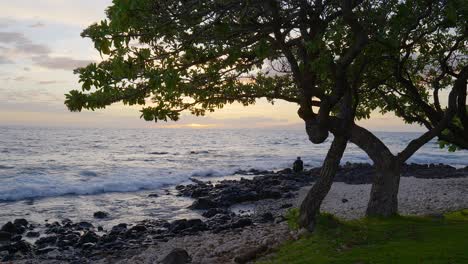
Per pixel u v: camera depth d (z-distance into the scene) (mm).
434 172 39031
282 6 11281
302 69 12273
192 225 21031
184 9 9336
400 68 14648
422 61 16609
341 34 12828
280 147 97875
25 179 35281
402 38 13438
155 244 17844
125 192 34219
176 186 36969
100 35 8320
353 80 13641
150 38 9711
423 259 9266
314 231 13086
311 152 79562
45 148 75875
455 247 10133
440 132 14664
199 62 10945
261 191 29781
